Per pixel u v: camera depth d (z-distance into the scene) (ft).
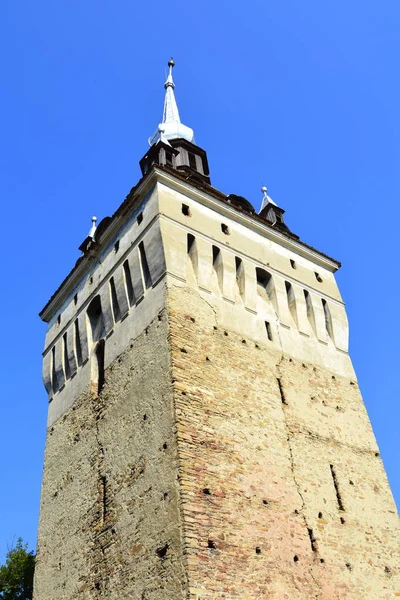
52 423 96.17
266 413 78.23
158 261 82.33
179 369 72.38
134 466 71.67
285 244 102.58
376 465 87.30
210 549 60.85
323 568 69.77
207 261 86.43
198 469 65.82
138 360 79.05
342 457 83.61
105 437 80.02
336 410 88.84
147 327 79.92
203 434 69.15
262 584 62.54
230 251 90.89
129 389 78.64
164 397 71.26
